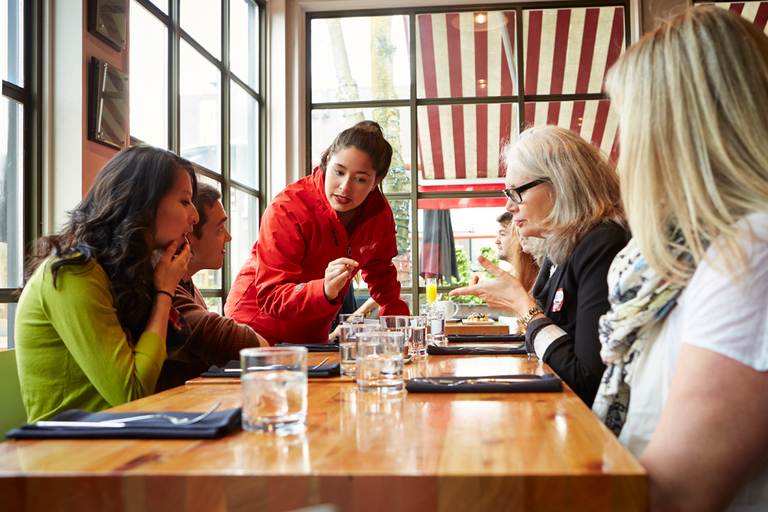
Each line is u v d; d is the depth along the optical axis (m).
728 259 0.70
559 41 5.89
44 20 2.77
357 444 0.68
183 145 3.99
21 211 2.71
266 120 5.75
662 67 0.82
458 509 0.56
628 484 0.55
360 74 6.04
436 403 0.93
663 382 0.85
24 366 1.36
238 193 5.16
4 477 0.58
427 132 6.07
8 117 2.64
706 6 0.85
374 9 5.96
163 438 0.72
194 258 2.03
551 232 1.55
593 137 5.95
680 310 0.83
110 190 1.51
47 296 1.33
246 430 0.76
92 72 2.85
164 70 3.78
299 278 2.24
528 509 0.55
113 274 1.42
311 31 6.07
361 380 1.05
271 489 0.57
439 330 1.93
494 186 6.01
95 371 1.29
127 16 3.14
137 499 0.58
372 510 0.56
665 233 0.82
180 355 1.70
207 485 0.57
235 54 5.16
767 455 0.73
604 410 0.96
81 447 0.69
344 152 2.26
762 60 0.79
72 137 2.77
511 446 0.66
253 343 1.75
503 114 5.99
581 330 1.35
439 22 5.97
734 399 0.66
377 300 2.84
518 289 1.57
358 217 2.53
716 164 0.77
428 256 5.98
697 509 0.66
